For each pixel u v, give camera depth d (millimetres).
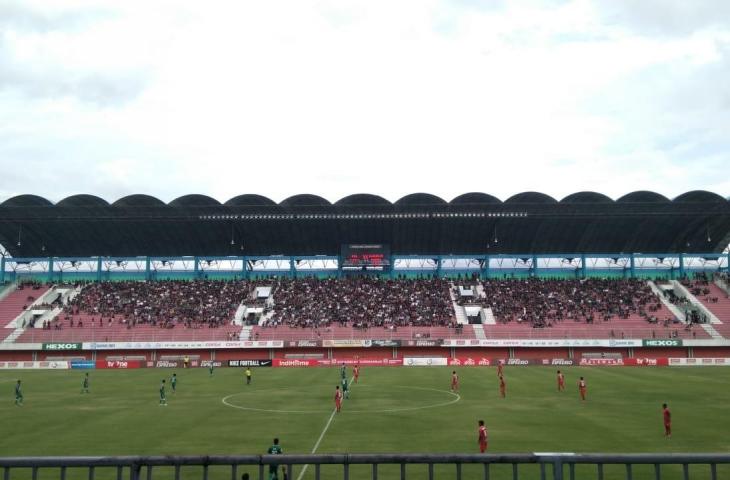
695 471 24578
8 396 51625
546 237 100875
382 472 25125
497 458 7840
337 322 89688
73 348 84000
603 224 97250
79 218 94438
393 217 94438
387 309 93188
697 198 88312
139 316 92312
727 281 97000
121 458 7836
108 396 51469
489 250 104500
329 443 31406
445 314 91625
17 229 98750
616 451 28875
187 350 85000
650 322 88250
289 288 100062
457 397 48969
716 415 39156
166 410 43281
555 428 34938
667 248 103625
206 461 7805
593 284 99625
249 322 90375
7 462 7762
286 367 81125
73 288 101375
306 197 89188
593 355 83812
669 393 50469
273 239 102438
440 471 25203
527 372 70938
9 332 88000
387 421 37906
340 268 105250
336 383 60250
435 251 104812
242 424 37219
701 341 82188
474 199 89562
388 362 82812
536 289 98625
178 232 100312
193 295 98625
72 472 25672
